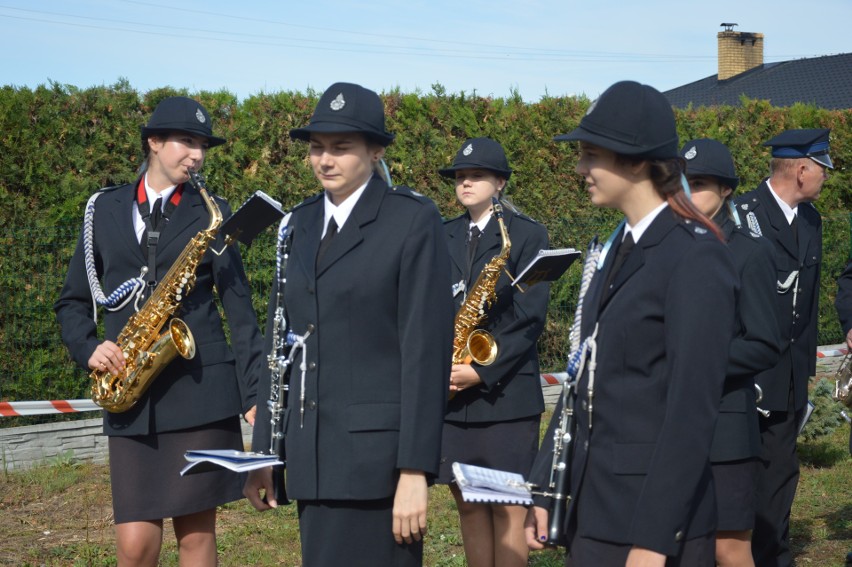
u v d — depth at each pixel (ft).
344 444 10.03
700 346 8.19
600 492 8.73
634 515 8.33
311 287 10.23
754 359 12.14
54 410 25.45
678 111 37.45
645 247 8.66
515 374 15.62
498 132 32.04
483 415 15.42
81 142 26.48
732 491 12.23
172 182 13.76
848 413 27.37
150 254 13.47
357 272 10.07
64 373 26.32
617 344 8.64
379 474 9.96
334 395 10.12
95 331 13.94
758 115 38.17
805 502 22.17
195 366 13.43
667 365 8.42
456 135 31.71
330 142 10.14
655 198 8.78
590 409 8.85
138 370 12.87
